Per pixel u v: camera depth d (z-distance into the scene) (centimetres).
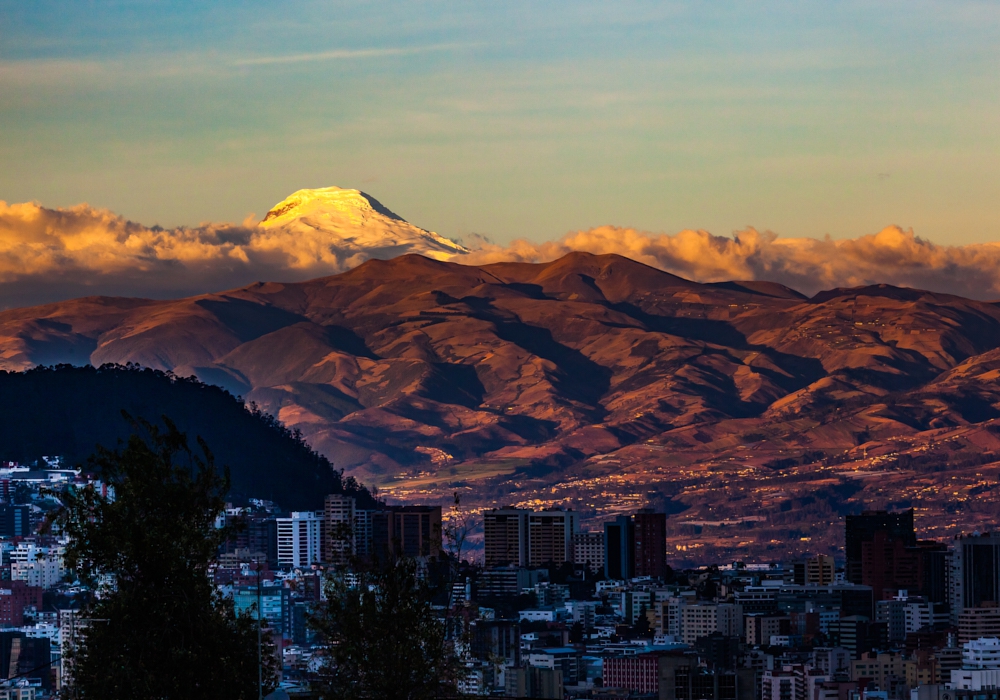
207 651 16112
